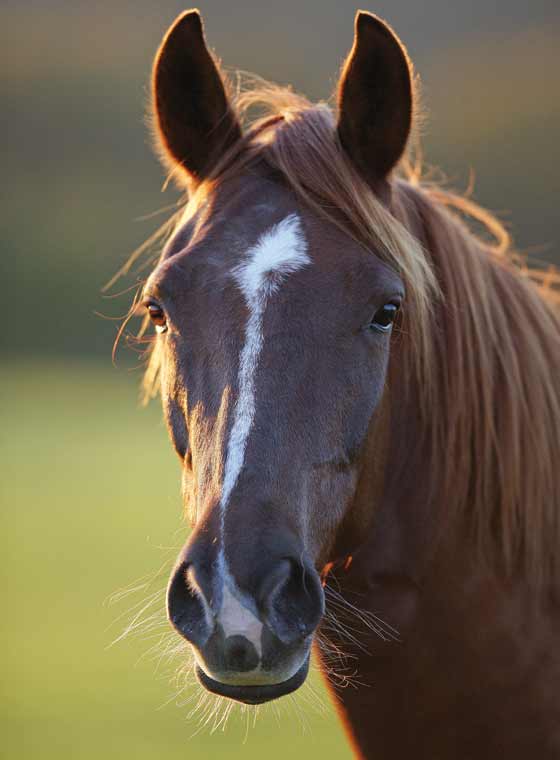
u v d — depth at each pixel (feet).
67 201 261.03
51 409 142.10
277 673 11.91
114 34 385.50
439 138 236.84
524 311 16.11
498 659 15.19
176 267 13.75
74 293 201.46
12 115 314.55
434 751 15.58
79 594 61.05
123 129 311.27
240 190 14.40
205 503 12.62
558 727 15.28
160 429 130.62
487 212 19.95
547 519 15.34
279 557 12.05
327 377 13.07
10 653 52.19
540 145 226.79
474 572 15.19
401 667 15.37
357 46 14.65
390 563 15.25
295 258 13.48
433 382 15.07
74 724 42.80
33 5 411.54
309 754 40.60
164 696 47.39
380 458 14.47
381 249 14.02
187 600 12.29
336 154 14.47
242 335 13.10
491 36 322.14
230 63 294.25
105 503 88.84
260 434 12.66
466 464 15.20
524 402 15.40
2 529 78.69
